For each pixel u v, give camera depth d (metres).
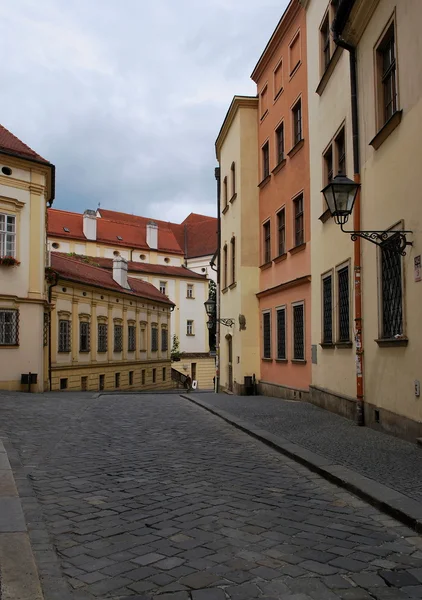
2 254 24.42
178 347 69.12
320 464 7.80
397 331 10.02
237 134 24.38
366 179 11.44
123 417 14.22
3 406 16.44
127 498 6.39
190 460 8.64
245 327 23.12
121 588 4.04
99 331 37.03
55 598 3.88
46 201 27.73
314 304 16.00
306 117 17.56
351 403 12.36
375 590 4.00
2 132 25.84
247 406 16.14
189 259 79.44
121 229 74.62
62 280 31.45
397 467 7.52
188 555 4.64
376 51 10.98
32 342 25.16
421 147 8.89
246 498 6.42
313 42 16.44
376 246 10.81
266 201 22.42
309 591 3.98
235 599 3.86
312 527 5.38
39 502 6.23
